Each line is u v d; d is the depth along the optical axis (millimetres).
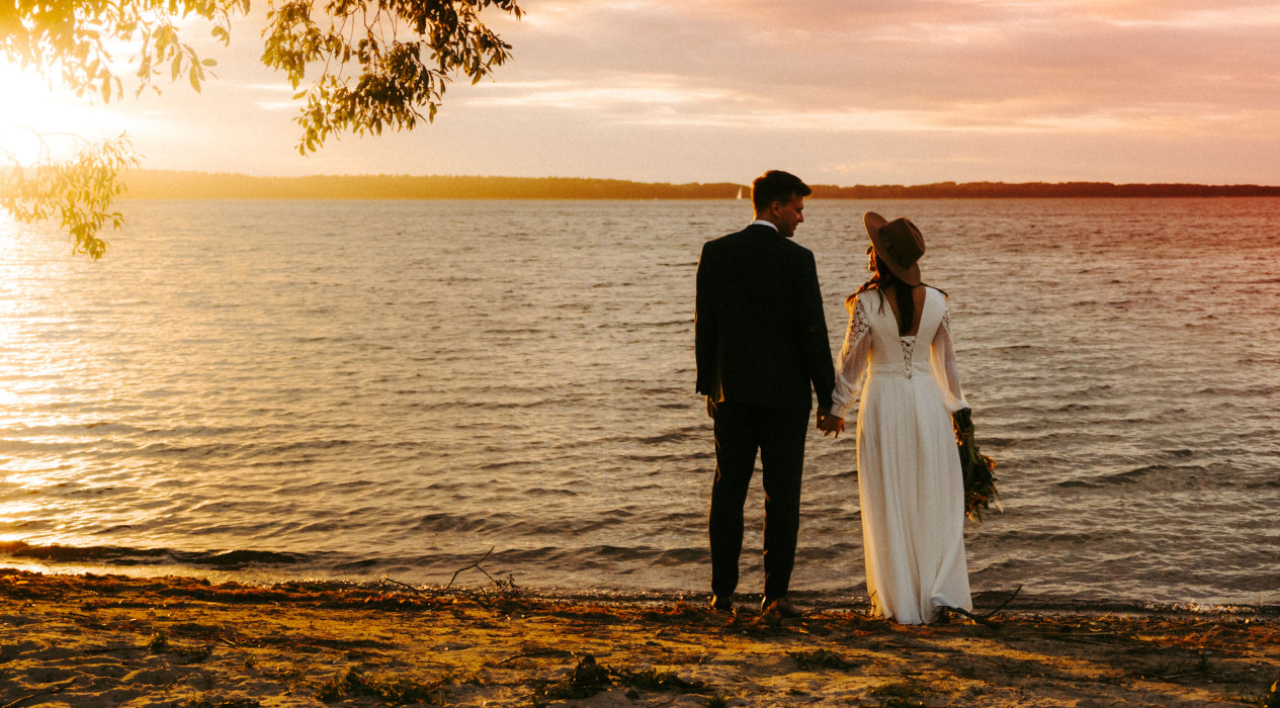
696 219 191625
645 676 3016
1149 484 10727
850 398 4305
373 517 9789
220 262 63312
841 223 157000
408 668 3193
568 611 4969
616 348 24703
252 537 9148
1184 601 7020
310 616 4738
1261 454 12062
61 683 2801
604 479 11422
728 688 2986
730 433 4344
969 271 50781
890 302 4289
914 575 4363
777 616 4234
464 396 17578
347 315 32844
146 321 30906
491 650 3533
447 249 81062
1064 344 23625
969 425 4480
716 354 4301
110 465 12234
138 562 8367
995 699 2891
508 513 9891
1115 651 3748
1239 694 3008
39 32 4883
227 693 2797
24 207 7691
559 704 2775
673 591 7461
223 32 5242
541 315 32844
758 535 8555
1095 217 187000
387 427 14703
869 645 3736
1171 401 15945
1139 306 33000
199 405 16625
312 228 137875
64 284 45969
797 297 4109
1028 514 9484
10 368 21156
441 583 7746
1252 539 8602
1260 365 19875
